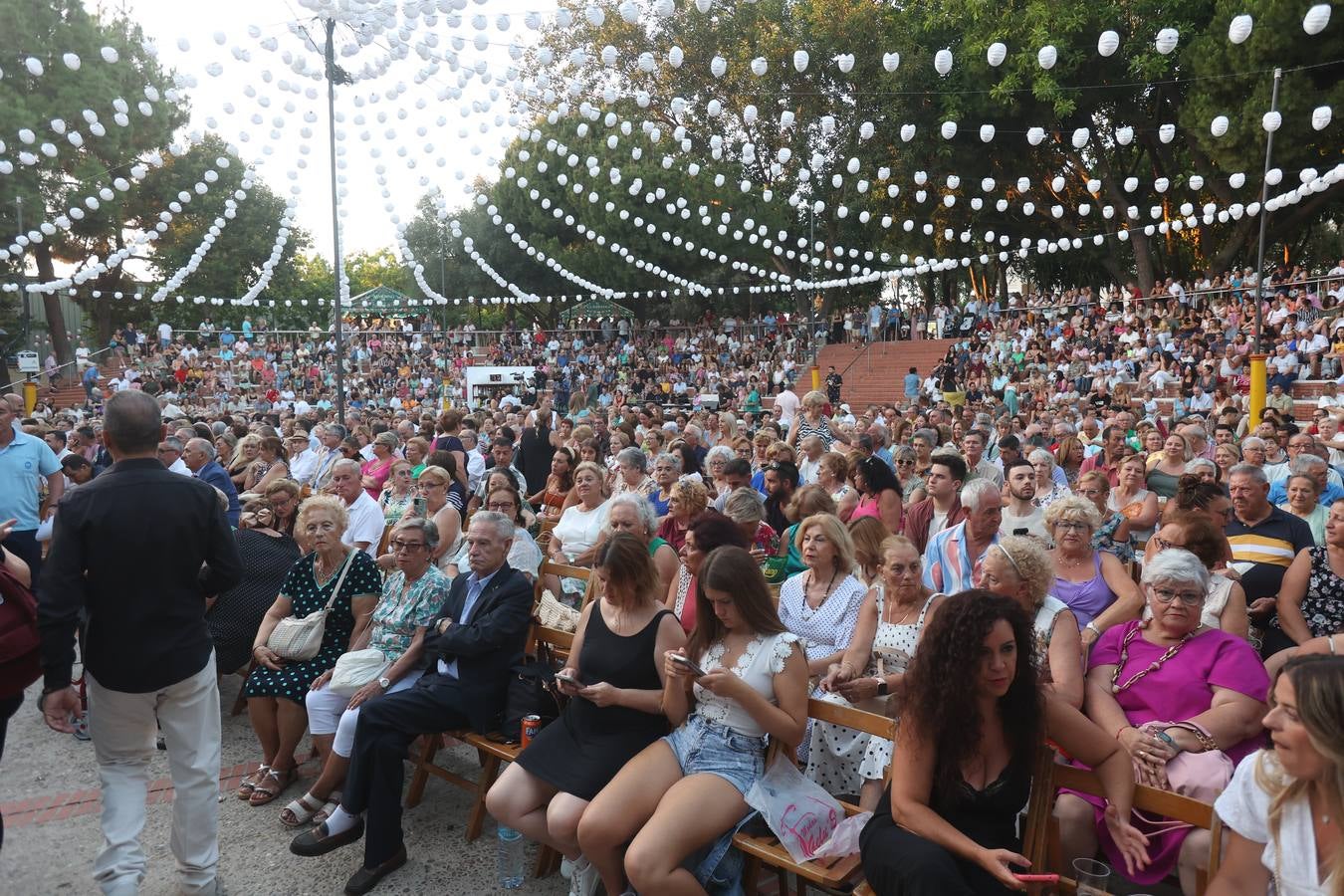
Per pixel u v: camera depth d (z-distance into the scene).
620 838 3.18
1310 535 4.92
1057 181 23.33
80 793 4.67
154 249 36.59
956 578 4.82
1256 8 19.41
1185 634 3.42
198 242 37.22
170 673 3.42
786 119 10.17
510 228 19.44
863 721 3.19
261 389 31.67
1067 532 4.33
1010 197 27.89
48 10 27.19
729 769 3.27
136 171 14.55
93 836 4.22
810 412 11.10
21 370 29.86
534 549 5.21
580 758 3.51
